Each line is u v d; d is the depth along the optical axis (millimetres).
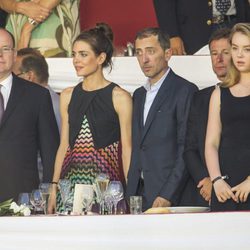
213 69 16094
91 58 15656
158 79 15672
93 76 15742
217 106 13836
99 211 13891
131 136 15602
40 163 16656
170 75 15695
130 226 12141
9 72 16109
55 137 16125
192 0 18109
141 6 21016
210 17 18062
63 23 18484
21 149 15875
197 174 14766
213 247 11883
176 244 11984
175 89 15547
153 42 15672
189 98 15422
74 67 17109
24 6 18516
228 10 18031
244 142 13578
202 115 15047
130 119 15648
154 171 15312
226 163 13594
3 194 15734
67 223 12367
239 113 13648
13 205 13633
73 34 18531
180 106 15391
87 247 12289
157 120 15445
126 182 15586
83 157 15430
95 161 15391
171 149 15352
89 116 15555
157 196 15227
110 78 17781
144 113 15602
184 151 15102
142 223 12102
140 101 15688
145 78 17672
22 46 18500
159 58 15625
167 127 15391
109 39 15859
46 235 12445
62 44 18500
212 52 15992
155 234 12055
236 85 13820
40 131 16094
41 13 18422
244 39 13734
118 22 21125
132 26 21078
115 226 12203
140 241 12102
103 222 12242
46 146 16031
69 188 14055
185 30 18188
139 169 15461
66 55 18469
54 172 15820
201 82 17594
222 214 11883
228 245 11844
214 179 13492
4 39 16016
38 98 16156
